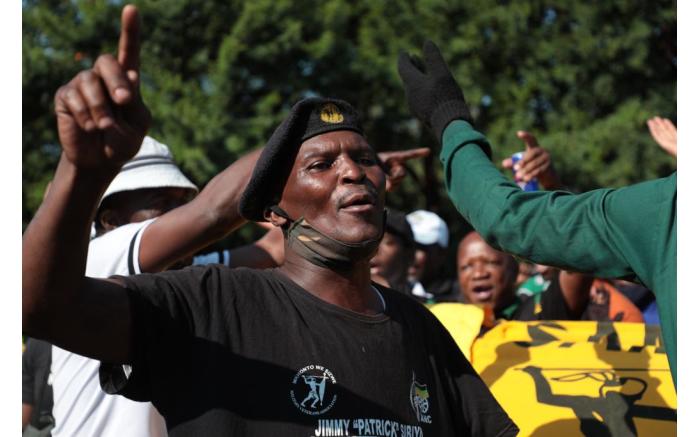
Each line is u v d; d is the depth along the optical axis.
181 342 1.87
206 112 11.09
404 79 2.52
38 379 3.61
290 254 2.08
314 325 1.96
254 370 1.88
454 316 3.05
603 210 1.84
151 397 1.89
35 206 11.26
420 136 12.84
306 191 2.03
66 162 1.60
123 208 2.87
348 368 1.92
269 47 11.29
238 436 1.83
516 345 3.02
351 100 12.34
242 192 2.24
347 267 2.03
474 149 2.21
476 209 2.07
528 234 1.94
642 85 12.29
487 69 12.33
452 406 2.14
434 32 12.13
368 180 2.05
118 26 11.45
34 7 11.63
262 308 1.96
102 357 1.79
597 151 11.31
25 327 1.71
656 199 1.76
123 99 1.45
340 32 12.06
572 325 3.06
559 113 12.09
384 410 1.92
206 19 11.80
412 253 4.10
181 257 2.36
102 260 2.40
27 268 1.64
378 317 2.04
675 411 2.79
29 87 11.19
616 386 2.85
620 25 12.15
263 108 11.17
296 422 1.85
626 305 4.12
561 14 12.55
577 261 1.87
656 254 1.75
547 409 2.82
